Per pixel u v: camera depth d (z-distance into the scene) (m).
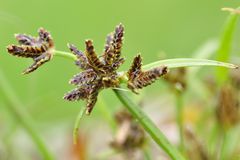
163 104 0.32
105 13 0.55
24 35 0.16
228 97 0.21
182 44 0.48
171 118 0.31
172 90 0.22
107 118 0.22
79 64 0.16
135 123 0.20
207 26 0.50
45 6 0.54
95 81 0.16
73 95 0.16
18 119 0.23
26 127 0.23
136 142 0.20
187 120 0.30
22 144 0.31
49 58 0.16
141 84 0.16
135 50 0.47
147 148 0.20
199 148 0.21
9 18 0.23
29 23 0.54
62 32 0.54
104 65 0.16
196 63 0.17
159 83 0.37
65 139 0.31
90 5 0.55
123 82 0.16
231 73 0.22
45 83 0.42
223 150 0.21
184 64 0.17
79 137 0.28
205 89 0.25
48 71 0.42
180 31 0.50
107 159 0.26
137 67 0.16
